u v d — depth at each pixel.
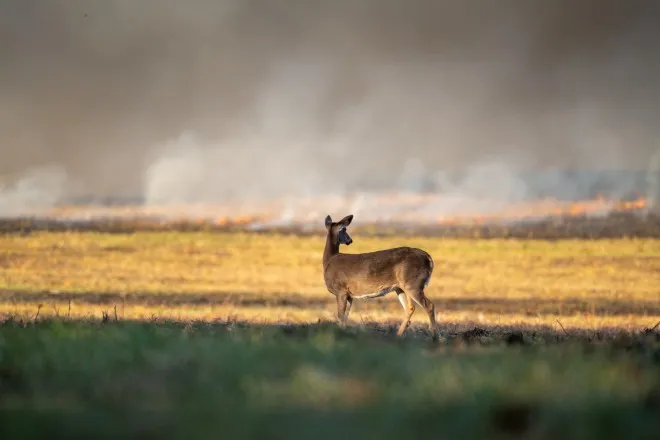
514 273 141.38
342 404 28.41
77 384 32.22
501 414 26.83
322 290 125.62
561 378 31.58
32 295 113.25
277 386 31.20
